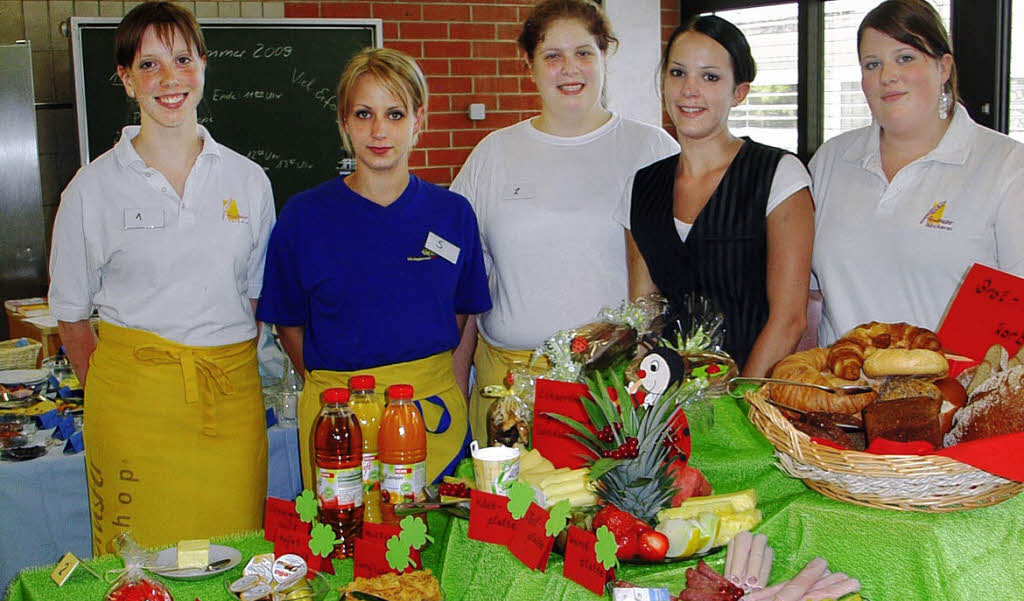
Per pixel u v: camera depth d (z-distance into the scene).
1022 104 4.03
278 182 4.84
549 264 2.53
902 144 2.10
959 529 1.40
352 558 1.70
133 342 2.21
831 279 2.19
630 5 5.28
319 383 2.31
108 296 2.24
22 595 1.69
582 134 2.60
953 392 1.56
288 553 1.68
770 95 5.21
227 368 2.27
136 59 2.13
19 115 4.52
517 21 5.29
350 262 2.23
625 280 2.55
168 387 2.21
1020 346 1.62
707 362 1.91
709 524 1.51
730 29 2.09
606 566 1.41
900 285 2.09
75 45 4.45
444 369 2.35
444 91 5.22
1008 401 1.40
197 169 2.22
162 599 1.53
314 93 4.81
